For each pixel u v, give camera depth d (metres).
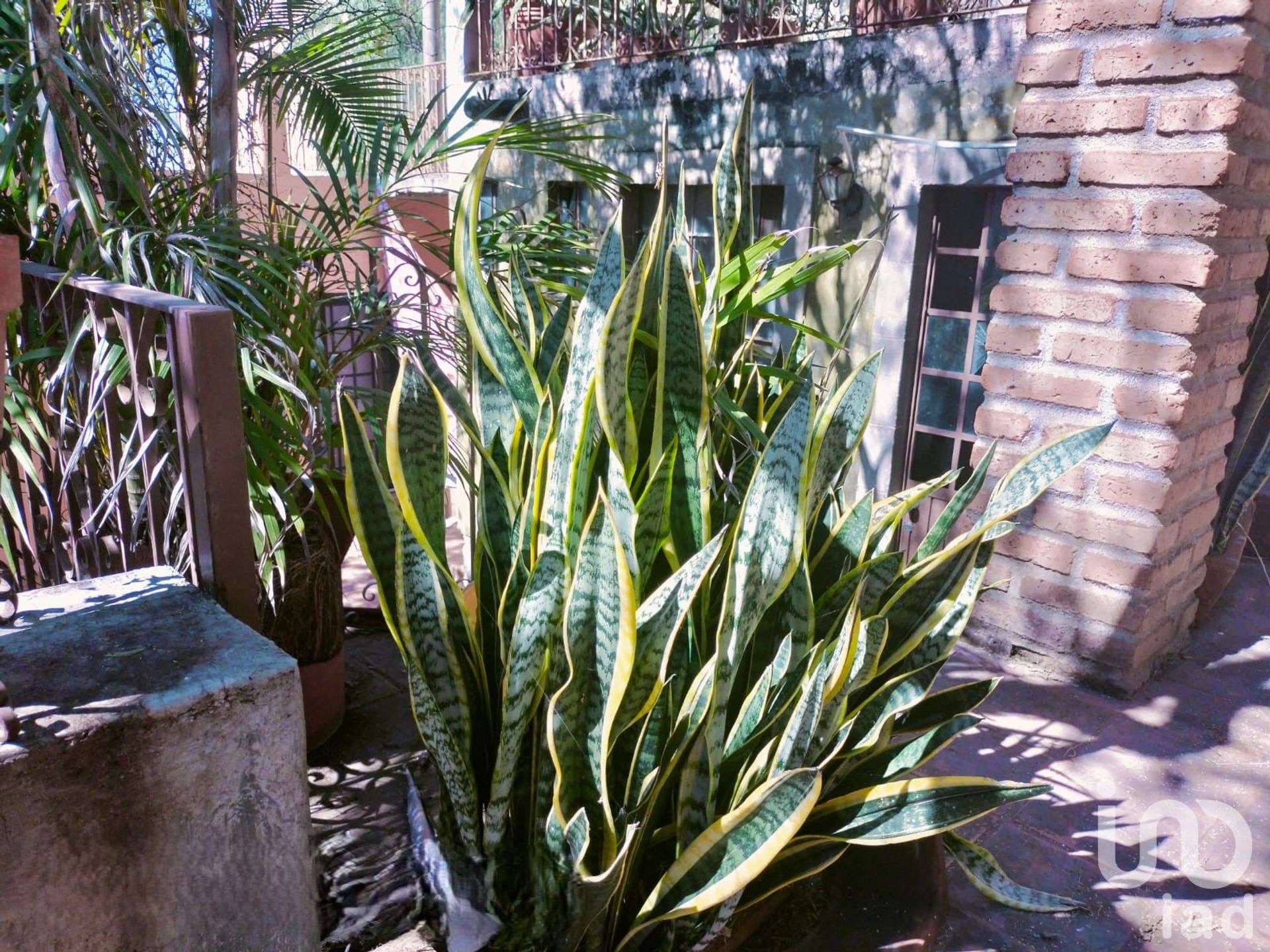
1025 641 2.90
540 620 1.17
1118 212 2.53
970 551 1.52
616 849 1.17
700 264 1.69
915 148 3.70
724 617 1.16
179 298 1.28
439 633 1.25
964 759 2.36
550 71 5.11
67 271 1.55
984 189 3.71
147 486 1.42
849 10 3.89
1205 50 2.31
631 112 4.75
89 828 0.93
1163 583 2.71
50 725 0.91
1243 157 2.39
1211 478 2.83
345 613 2.75
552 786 1.23
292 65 2.81
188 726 0.97
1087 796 2.21
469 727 1.27
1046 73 2.61
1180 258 2.43
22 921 0.91
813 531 1.61
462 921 1.27
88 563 1.80
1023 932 1.76
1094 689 2.75
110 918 0.97
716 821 1.19
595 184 2.61
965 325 3.87
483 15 5.36
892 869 1.53
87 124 1.73
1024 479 1.48
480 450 1.42
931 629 1.50
